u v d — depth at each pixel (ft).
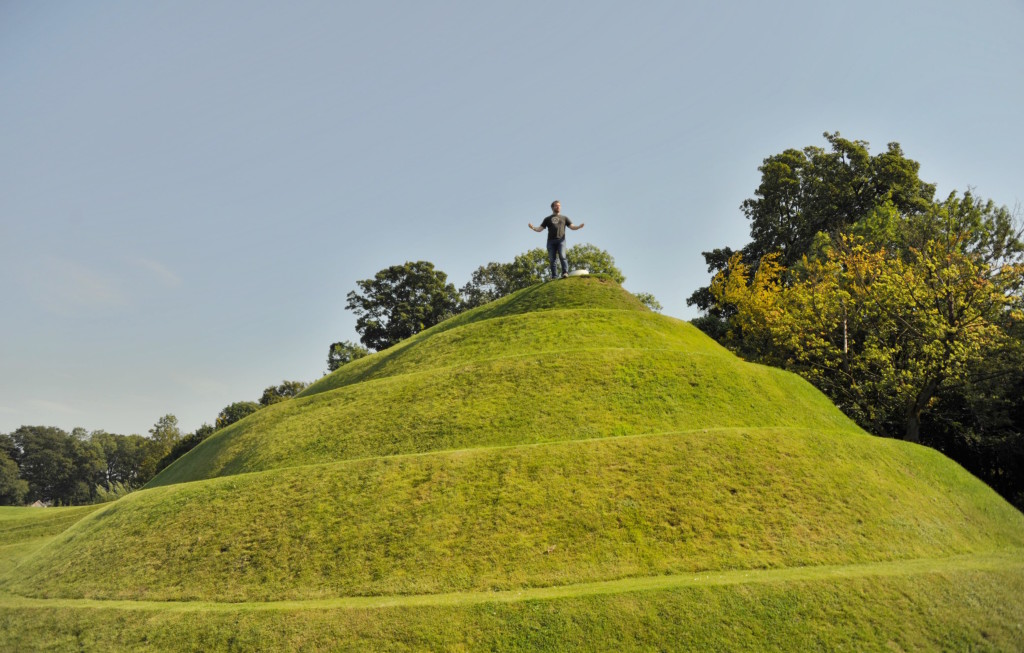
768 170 215.31
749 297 184.65
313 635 51.16
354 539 64.49
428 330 162.40
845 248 153.69
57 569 73.31
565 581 56.03
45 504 411.95
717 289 207.62
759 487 67.15
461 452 75.61
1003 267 119.55
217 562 65.51
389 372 123.75
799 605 49.93
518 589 55.36
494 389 94.79
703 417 86.43
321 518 68.59
